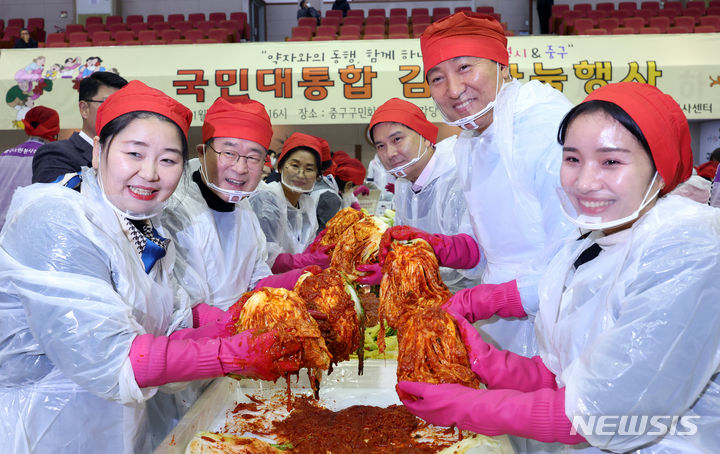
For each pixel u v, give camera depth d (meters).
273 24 13.80
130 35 9.96
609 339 0.98
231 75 8.01
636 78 7.80
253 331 1.29
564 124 1.07
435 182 2.48
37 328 1.20
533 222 1.75
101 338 1.19
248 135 1.80
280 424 1.54
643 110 0.97
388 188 5.21
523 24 12.93
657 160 0.98
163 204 1.37
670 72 7.76
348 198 4.82
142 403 1.42
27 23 12.75
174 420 1.65
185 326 1.62
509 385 1.25
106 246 1.28
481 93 1.78
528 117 1.70
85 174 1.36
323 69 7.99
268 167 5.01
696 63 7.75
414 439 1.45
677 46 7.88
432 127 2.43
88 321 1.19
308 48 8.17
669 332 0.94
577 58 7.87
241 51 8.17
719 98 7.78
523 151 1.68
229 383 1.69
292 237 3.41
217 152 1.82
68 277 1.20
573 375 1.03
